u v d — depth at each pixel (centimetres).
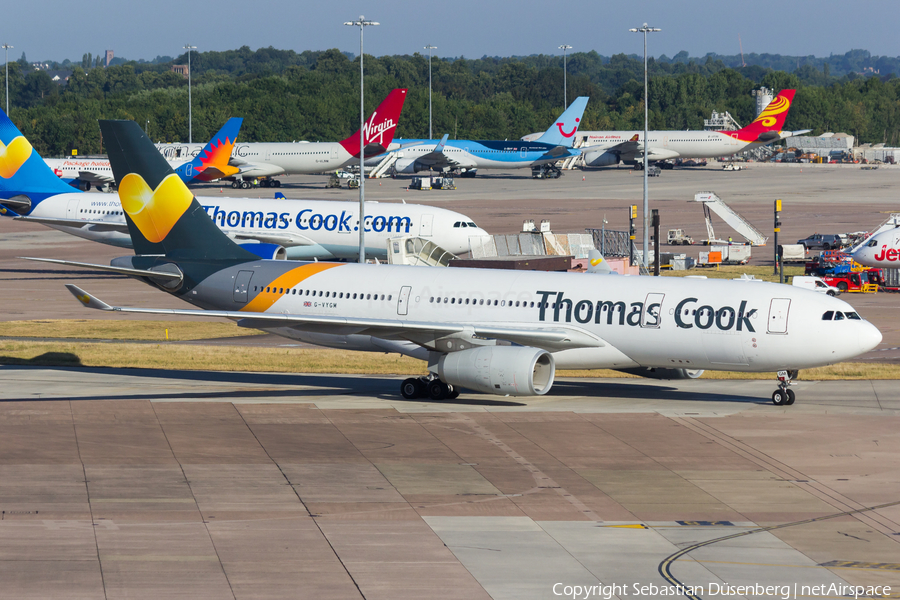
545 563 9194
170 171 19150
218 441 13725
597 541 9819
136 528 10025
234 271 18938
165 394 17062
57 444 13400
